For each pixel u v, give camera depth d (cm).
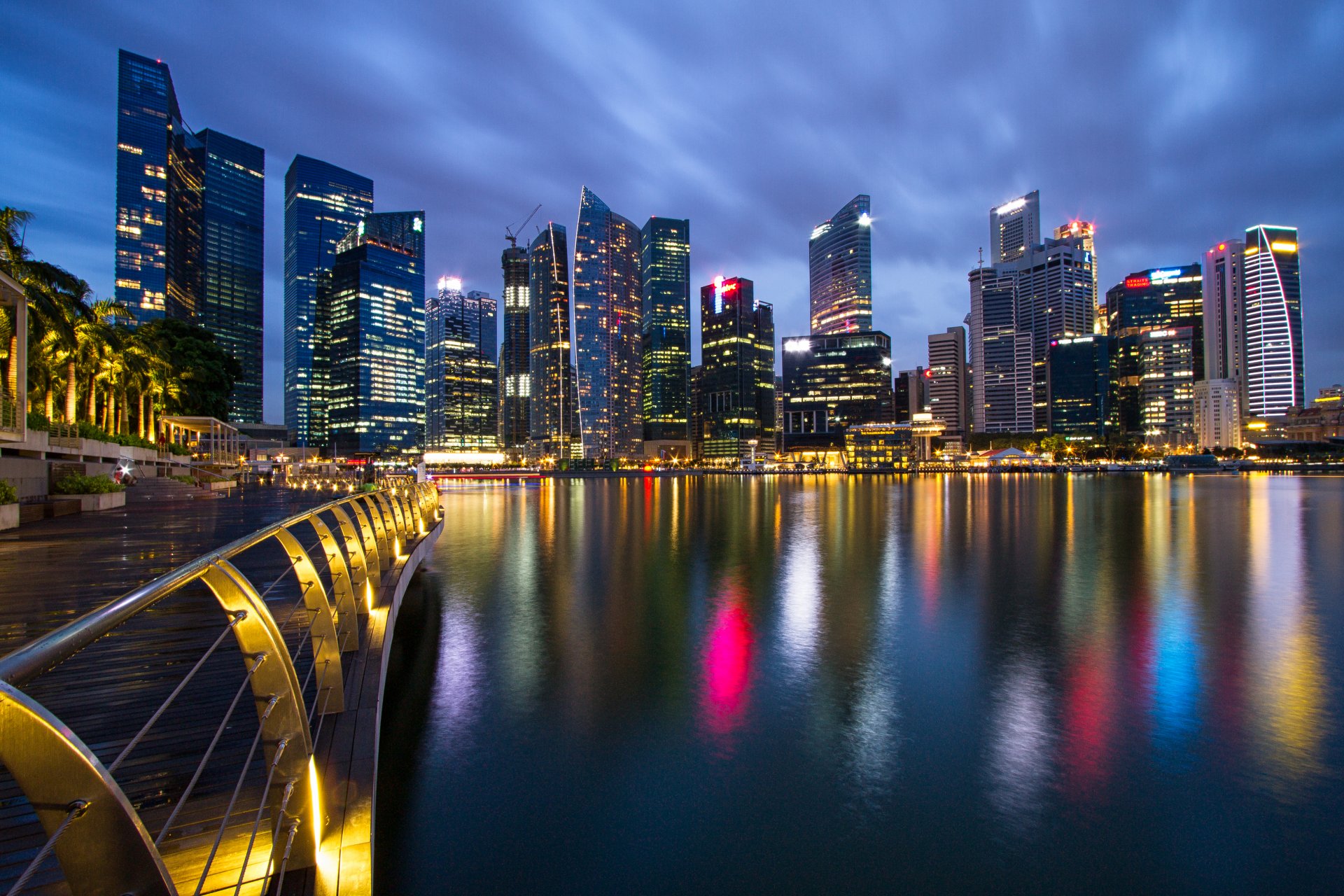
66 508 2872
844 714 1317
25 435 2916
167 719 665
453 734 1218
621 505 9038
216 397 8369
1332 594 2469
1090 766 1112
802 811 978
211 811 500
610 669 1573
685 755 1149
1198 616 2103
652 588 2566
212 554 405
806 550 3816
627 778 1068
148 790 528
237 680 783
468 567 3105
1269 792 1030
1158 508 7306
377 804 989
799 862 862
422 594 2441
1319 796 1020
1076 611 2180
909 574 2920
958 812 980
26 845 451
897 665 1611
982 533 4781
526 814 962
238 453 8531
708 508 8025
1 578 1334
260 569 1541
